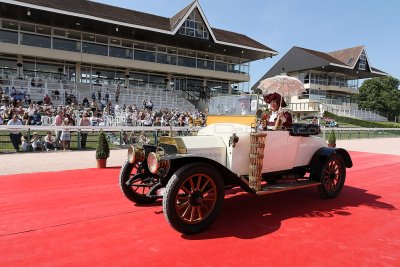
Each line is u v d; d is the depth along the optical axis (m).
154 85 35.72
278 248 3.65
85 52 31.36
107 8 33.91
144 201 5.19
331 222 4.55
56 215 4.59
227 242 3.79
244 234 4.04
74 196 5.60
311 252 3.57
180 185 3.86
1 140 12.16
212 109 5.68
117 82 33.56
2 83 22.84
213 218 4.14
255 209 5.13
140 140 13.02
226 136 4.70
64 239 3.77
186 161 4.12
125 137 14.00
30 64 28.92
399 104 60.72
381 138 24.67
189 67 36.69
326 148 5.82
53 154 10.70
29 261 3.23
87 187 6.26
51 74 30.00
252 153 4.55
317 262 3.35
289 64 54.41
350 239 3.96
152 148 4.95
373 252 3.61
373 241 3.91
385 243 3.86
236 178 4.36
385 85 61.50
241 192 6.17
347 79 59.47
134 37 33.25
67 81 27.34
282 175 5.49
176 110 26.58
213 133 5.14
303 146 5.64
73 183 6.58
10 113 14.54
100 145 8.34
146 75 35.19
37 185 6.34
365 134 24.62
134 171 6.43
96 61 31.16
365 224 4.49
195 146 4.43
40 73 29.47
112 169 8.23
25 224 4.22
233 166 4.62
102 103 24.39
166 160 3.95
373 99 60.66
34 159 9.52
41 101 21.30
